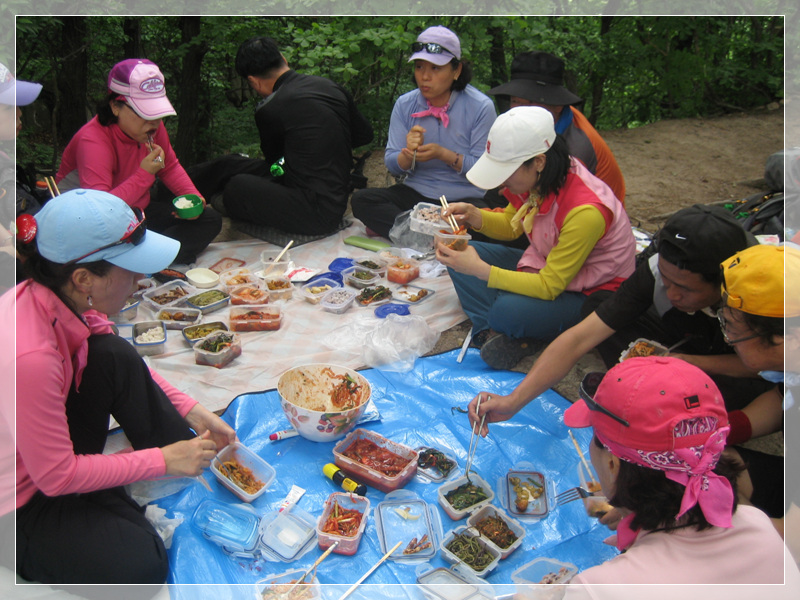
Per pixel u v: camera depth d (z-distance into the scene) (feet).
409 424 10.06
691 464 4.90
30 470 6.56
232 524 7.95
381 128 25.45
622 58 29.58
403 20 20.01
